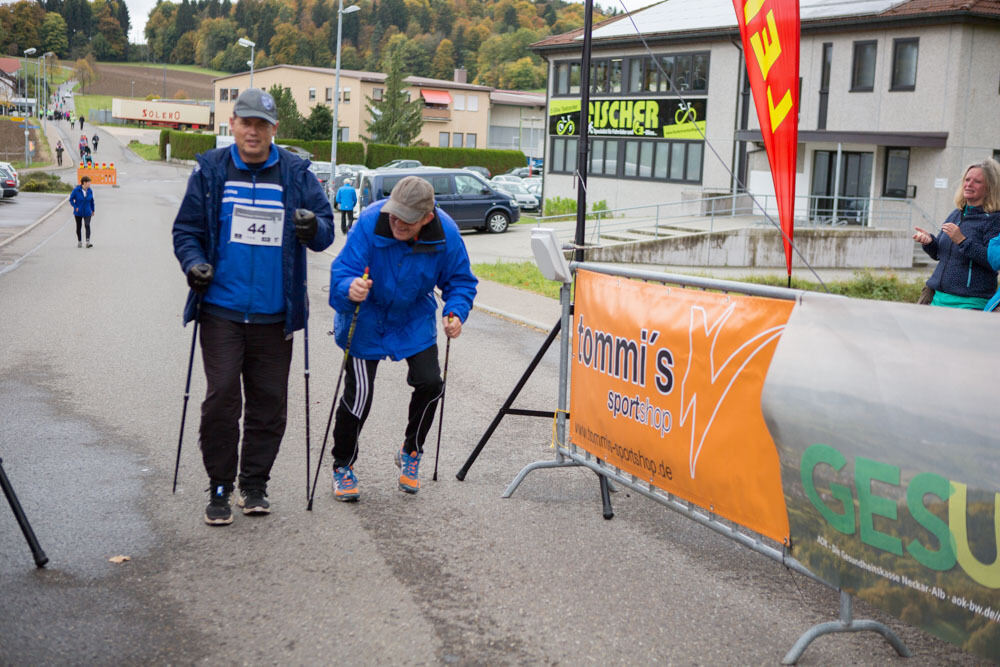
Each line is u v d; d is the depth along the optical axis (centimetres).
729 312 398
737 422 395
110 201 4259
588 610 393
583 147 752
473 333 1173
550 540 473
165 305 1296
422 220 480
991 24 2734
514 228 3238
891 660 360
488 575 426
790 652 352
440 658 348
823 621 391
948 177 2764
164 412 707
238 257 465
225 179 465
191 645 352
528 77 17212
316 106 7744
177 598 392
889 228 2694
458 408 758
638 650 359
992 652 290
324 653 349
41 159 7950
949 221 602
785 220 514
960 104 2742
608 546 467
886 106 2895
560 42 4025
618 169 3884
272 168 471
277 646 354
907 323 313
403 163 5312
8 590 393
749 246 2525
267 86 9450
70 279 1574
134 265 1833
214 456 472
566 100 4094
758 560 455
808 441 353
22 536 453
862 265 2583
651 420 455
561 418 549
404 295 494
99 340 1009
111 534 460
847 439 336
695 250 2495
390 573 424
